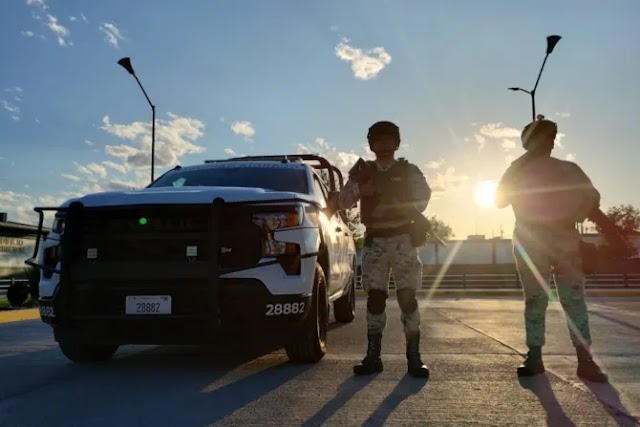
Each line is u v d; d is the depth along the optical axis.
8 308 13.93
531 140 4.35
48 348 6.19
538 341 4.29
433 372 4.46
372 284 4.45
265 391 3.89
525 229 4.34
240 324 4.36
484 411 3.32
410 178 4.41
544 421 3.12
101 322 4.36
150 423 3.16
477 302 14.55
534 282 4.31
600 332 7.25
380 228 4.40
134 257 4.40
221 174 6.28
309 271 4.59
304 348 4.88
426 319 9.09
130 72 20.41
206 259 4.34
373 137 4.45
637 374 4.36
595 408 3.37
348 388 3.94
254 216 4.46
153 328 4.32
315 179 6.39
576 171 4.29
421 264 4.48
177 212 4.40
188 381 4.26
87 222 4.51
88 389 4.02
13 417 3.30
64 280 4.40
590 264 4.20
